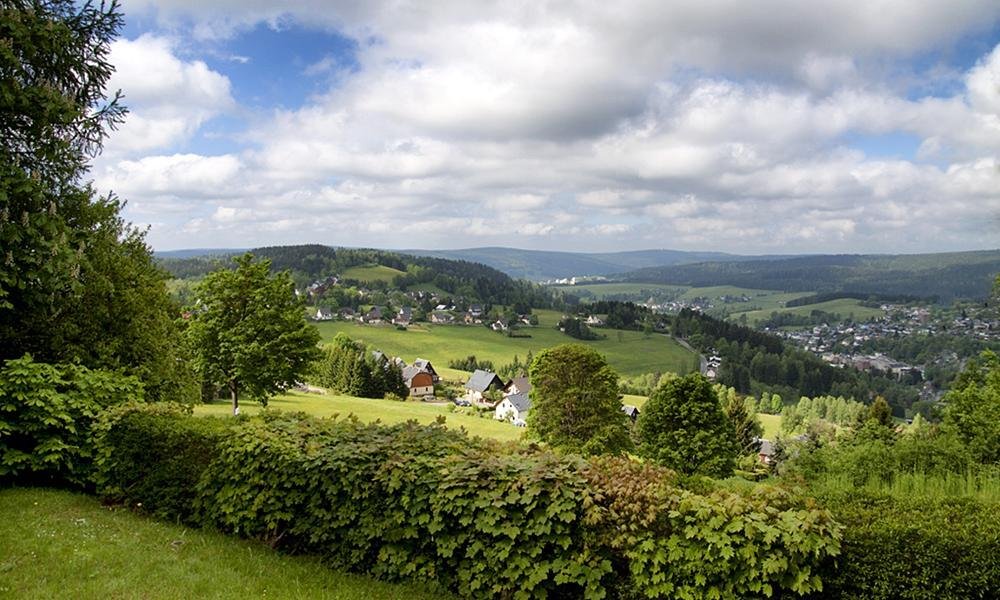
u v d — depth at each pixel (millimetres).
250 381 29516
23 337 12375
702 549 5312
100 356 13992
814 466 13820
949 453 11398
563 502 5789
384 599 6105
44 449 9383
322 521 7051
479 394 105000
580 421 37625
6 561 6371
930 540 4961
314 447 7207
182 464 8453
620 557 5840
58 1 12438
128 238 17953
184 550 7184
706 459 34438
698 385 35375
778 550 5086
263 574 6582
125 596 5785
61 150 11969
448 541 6219
